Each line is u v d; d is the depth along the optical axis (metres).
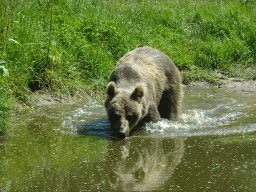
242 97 11.08
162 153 6.54
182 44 15.70
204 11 18.78
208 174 5.49
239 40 15.48
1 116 7.77
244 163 5.89
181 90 10.02
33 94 10.42
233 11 17.84
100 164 6.00
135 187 5.05
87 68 12.28
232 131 7.81
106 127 8.49
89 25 13.75
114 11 16.64
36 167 5.86
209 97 11.33
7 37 10.07
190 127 8.41
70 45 12.45
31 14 12.84
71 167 5.86
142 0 20.47
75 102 10.65
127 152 6.65
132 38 14.20
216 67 14.30
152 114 8.81
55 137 7.62
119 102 7.72
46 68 10.91
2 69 8.00
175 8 19.28
